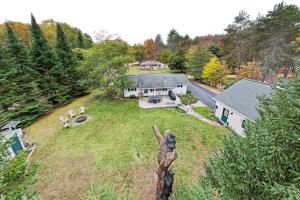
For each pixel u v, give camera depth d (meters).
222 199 4.67
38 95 19.45
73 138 14.65
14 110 16.45
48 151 12.84
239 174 4.74
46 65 20.66
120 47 23.58
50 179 9.85
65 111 20.81
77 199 8.47
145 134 14.88
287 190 3.32
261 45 28.23
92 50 22.56
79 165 11.00
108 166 10.73
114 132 15.48
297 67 4.24
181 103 23.58
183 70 46.69
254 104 13.41
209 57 35.53
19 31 33.66
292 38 26.23
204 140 13.60
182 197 4.94
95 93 28.42
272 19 25.72
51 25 42.31
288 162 3.75
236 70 31.16
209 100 24.89
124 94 26.14
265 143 4.11
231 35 35.84
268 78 27.00
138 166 10.62
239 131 14.29
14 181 4.63
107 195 4.96
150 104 23.06
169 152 5.67
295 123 3.80
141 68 55.91
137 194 8.48
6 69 15.65
